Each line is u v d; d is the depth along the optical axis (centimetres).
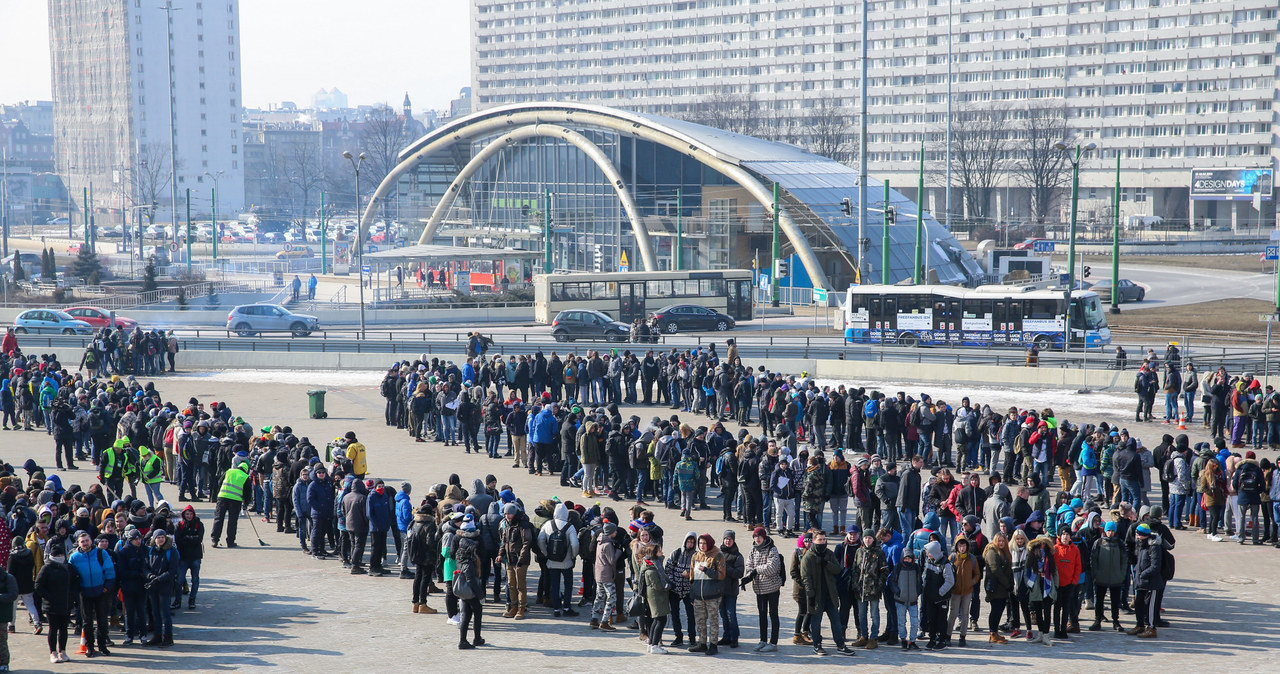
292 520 2656
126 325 6694
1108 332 5784
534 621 1934
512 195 11444
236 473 2441
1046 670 1689
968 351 5759
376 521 2211
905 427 3169
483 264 11562
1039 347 5709
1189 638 1873
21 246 17175
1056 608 1870
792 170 9462
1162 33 16262
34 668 1648
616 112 10012
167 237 17762
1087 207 17100
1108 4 16688
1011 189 17300
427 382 3678
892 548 1806
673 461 2730
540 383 4028
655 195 10062
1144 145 16550
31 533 1814
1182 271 10712
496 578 2072
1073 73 17138
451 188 11875
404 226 13062
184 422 2928
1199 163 16075
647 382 4200
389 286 8994
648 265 10031
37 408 3834
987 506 2223
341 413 4203
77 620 1845
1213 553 2433
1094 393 4431
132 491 2697
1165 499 2702
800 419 3453
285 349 5594
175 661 1684
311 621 1908
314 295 9306
